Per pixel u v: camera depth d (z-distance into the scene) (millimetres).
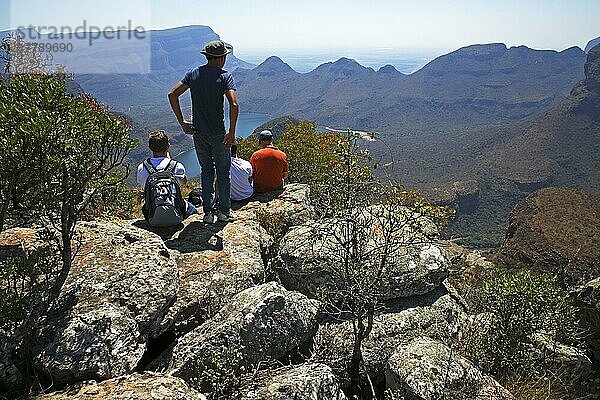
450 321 6336
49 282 4426
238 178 8859
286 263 6691
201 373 4246
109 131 4316
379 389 5391
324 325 5758
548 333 7168
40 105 4082
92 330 3990
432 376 4758
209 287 5512
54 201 4324
